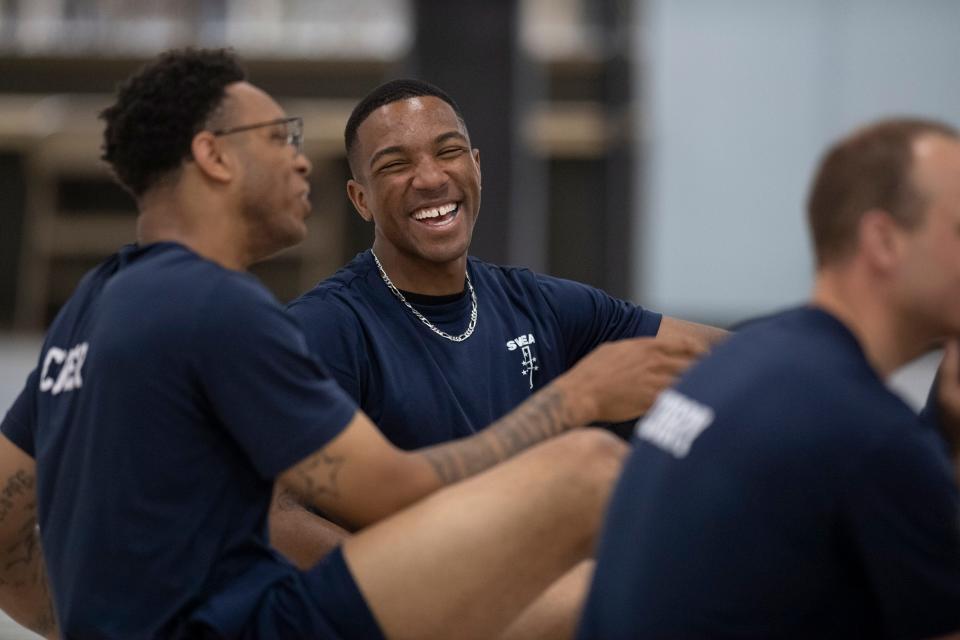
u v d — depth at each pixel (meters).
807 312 3.00
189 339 3.43
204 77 3.73
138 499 3.43
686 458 2.88
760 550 2.78
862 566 2.82
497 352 4.82
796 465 2.75
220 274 3.54
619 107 16.94
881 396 2.80
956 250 2.83
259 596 3.52
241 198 3.74
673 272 17.09
